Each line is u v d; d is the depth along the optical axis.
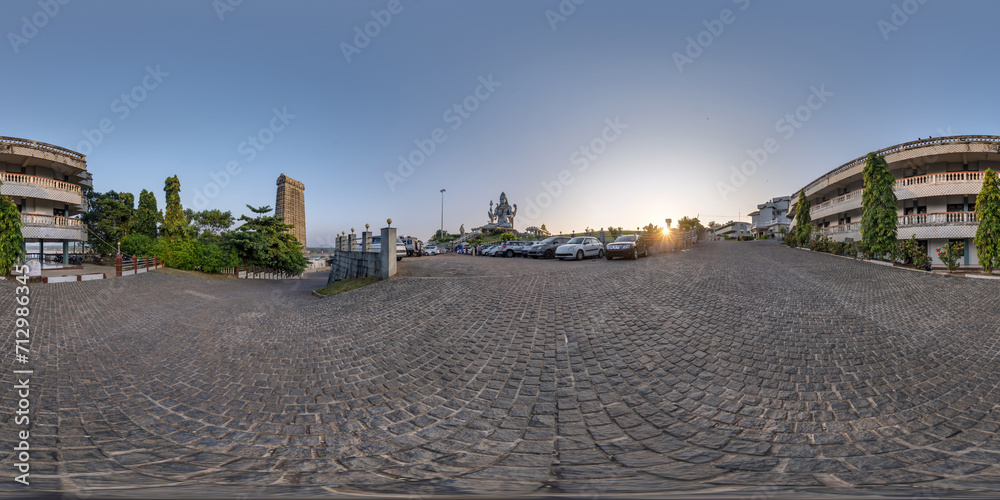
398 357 5.32
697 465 2.63
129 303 11.20
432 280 12.31
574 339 5.72
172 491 2.20
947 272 14.80
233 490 2.25
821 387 4.03
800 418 3.40
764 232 59.84
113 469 2.61
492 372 4.66
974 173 19.75
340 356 5.50
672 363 4.73
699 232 52.47
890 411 3.50
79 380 4.68
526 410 3.68
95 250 31.72
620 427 3.31
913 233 20.42
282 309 10.12
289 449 3.02
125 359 5.55
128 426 3.46
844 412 3.50
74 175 28.47
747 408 3.60
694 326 6.20
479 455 2.88
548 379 4.40
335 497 2.11
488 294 9.34
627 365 4.71
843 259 19.20
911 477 2.40
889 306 8.02
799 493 2.15
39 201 24.52
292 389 4.35
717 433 3.16
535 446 3.01
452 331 6.41
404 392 4.18
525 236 54.78
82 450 2.95
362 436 3.25
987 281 11.74
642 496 2.10
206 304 11.44
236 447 3.06
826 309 7.53
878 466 2.59
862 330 6.06
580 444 3.03
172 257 24.80
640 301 8.02
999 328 6.34
